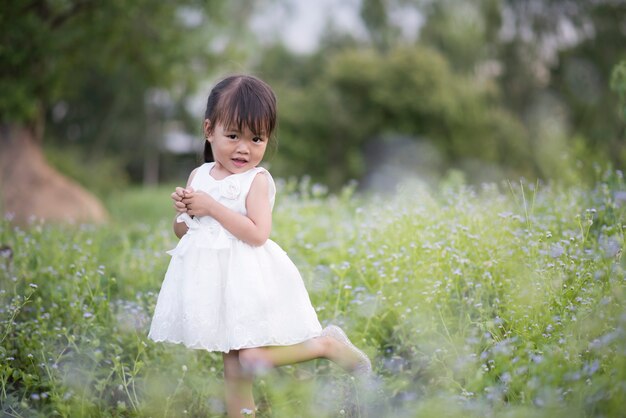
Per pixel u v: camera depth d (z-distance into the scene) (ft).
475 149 72.95
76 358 10.62
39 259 13.93
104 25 37.65
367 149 78.07
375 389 9.74
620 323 7.91
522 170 69.36
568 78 68.39
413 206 16.07
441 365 10.31
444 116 74.02
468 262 11.68
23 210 38.86
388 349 11.73
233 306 8.88
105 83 84.17
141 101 89.66
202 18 42.55
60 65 39.70
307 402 9.75
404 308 11.51
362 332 11.84
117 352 10.14
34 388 10.14
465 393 8.70
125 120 92.94
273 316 9.01
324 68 85.30
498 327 10.03
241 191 9.49
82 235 18.52
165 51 40.50
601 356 8.42
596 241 12.36
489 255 11.82
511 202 15.47
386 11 87.40
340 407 9.92
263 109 9.45
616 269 9.34
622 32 67.31
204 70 44.78
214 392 10.48
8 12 34.68
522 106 72.74
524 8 69.56
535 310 9.77
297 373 11.20
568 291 9.94
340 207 20.31
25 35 35.17
